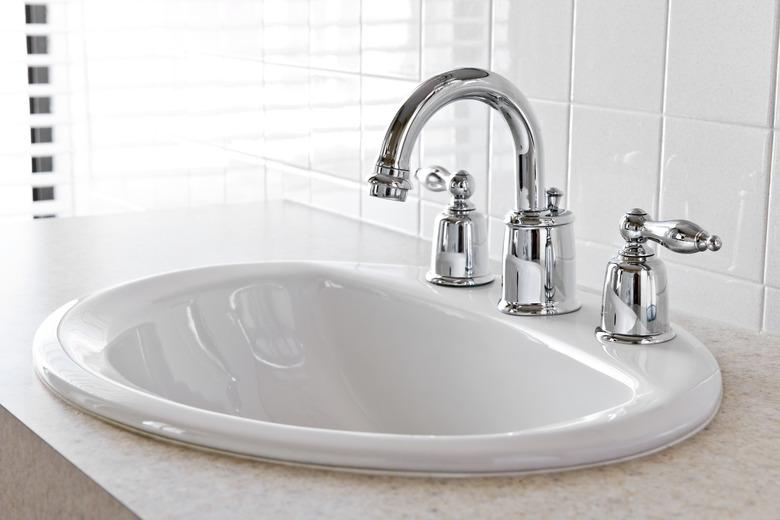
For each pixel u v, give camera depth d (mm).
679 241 850
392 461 673
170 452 718
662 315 905
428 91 893
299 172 1609
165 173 2021
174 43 1930
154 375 1021
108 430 758
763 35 943
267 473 682
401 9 1354
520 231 972
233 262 1248
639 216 887
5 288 1144
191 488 663
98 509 674
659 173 1052
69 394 808
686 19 1006
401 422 1060
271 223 1474
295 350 1141
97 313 1020
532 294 978
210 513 629
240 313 1136
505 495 650
